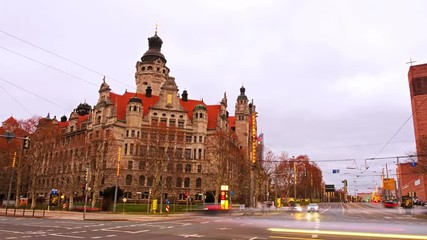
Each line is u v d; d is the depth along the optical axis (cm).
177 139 7650
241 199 8231
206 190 8319
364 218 4000
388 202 9338
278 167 10706
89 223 3092
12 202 6969
